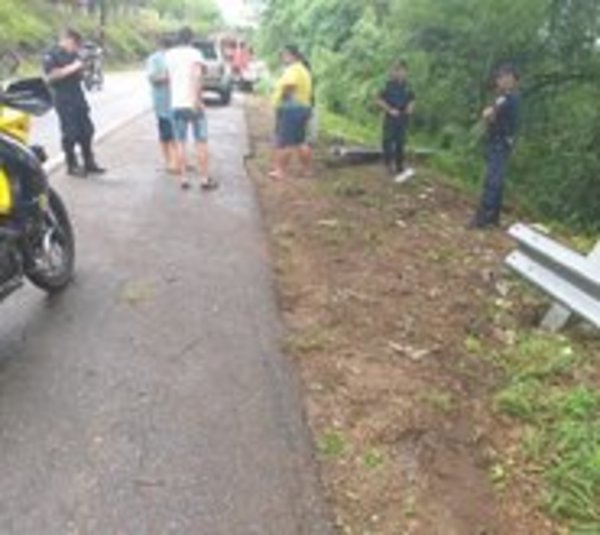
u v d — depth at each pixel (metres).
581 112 15.09
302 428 5.32
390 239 9.83
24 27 44.66
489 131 10.82
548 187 14.94
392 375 6.14
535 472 5.07
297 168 14.23
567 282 6.82
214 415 5.43
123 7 76.19
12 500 4.48
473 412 5.71
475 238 10.31
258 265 8.48
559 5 15.66
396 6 17.55
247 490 4.66
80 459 4.88
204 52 27.47
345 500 4.64
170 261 8.45
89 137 12.36
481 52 16.48
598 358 6.64
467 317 7.39
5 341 6.39
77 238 9.04
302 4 28.27
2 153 6.43
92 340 6.46
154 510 4.45
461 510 4.65
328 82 24.19
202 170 12.03
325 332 6.84
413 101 14.23
